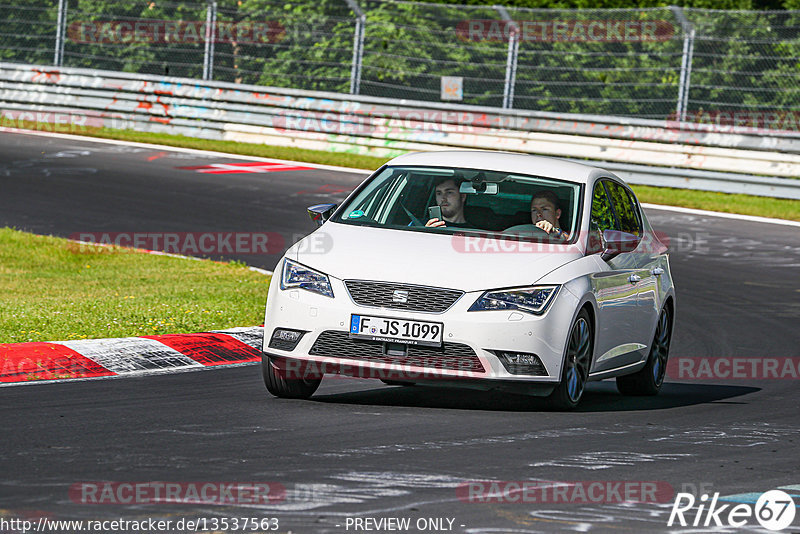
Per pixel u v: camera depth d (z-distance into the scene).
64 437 25.58
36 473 22.27
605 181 35.66
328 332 29.77
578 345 31.27
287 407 30.17
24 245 58.38
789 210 82.19
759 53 105.38
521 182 33.75
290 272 30.80
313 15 112.44
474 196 33.28
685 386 37.97
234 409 29.58
